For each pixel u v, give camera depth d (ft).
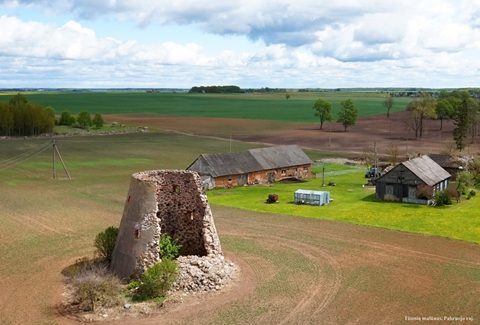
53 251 166.20
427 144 506.48
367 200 254.27
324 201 243.60
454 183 294.05
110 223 204.23
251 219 213.05
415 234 188.24
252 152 322.14
